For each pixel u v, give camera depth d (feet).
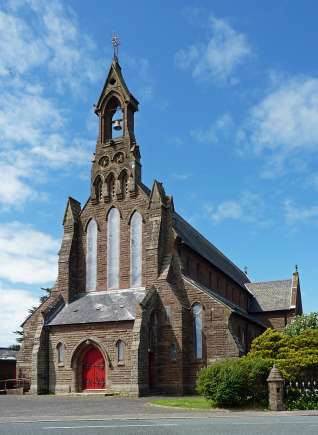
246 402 95.40
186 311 142.82
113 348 138.00
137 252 152.05
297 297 232.12
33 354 143.23
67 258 156.35
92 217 160.76
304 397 96.99
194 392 138.41
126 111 163.43
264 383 97.09
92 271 156.76
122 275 152.46
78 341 142.51
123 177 159.74
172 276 147.64
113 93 166.40
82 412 90.53
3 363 182.29
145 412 89.40
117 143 162.30
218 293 188.96
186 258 157.48
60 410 94.68
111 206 158.92
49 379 143.84
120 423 71.46
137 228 153.79
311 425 65.62
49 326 146.72
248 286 244.42
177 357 138.21
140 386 129.08
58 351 144.87
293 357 110.52
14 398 127.44
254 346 125.70
